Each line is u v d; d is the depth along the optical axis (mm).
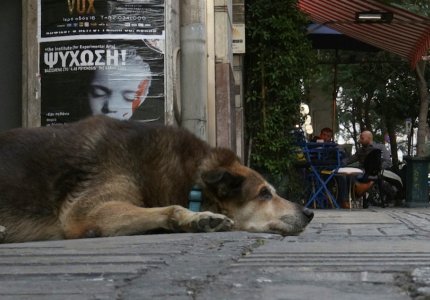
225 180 5582
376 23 17312
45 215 5277
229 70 12492
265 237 4895
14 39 9359
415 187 16562
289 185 15969
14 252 3854
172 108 8883
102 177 5316
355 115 35906
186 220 5086
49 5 8867
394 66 26672
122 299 2295
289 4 16156
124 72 8773
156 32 8828
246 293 2363
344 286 2518
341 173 14977
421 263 3174
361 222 8312
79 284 2633
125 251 3807
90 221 5211
